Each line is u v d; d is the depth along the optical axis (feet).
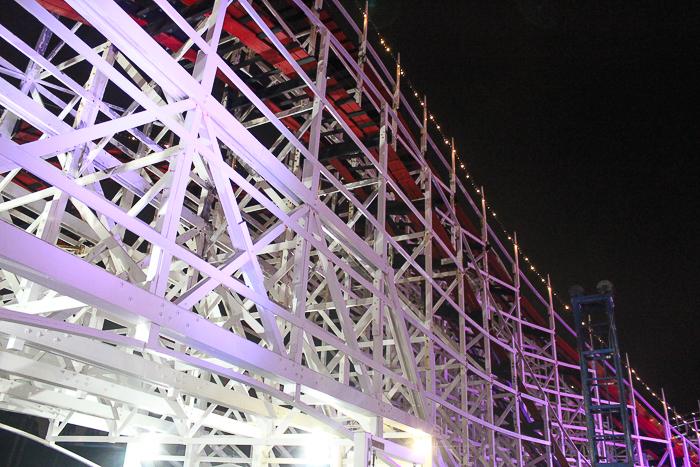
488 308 81.00
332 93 56.65
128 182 40.47
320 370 37.93
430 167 70.85
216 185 30.66
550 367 118.01
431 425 50.31
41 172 20.44
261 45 48.65
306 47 50.65
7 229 18.31
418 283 82.12
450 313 75.82
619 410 87.04
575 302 94.94
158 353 24.12
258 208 54.03
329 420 35.35
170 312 24.53
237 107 51.37
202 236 41.88
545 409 88.58
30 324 19.94
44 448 14.94
